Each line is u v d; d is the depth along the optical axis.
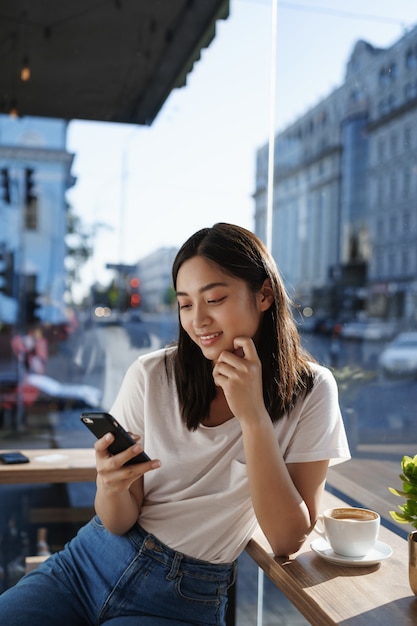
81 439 5.25
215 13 4.49
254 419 1.21
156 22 4.53
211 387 1.31
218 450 1.29
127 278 6.00
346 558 1.20
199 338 1.27
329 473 2.25
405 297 26.62
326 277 28.42
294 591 1.13
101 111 5.10
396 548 1.29
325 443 1.28
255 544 1.34
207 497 1.29
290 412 1.30
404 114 26.83
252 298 1.28
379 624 0.97
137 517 1.32
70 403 5.83
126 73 4.87
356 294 27.31
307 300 27.88
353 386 2.52
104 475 1.21
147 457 1.22
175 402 1.34
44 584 1.31
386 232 27.53
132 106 5.18
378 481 2.25
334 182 28.61
